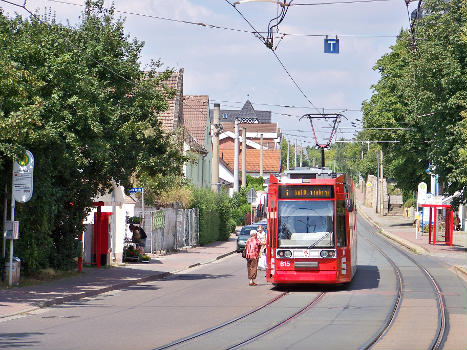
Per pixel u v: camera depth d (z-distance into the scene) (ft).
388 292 82.79
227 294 81.25
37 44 83.56
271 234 84.38
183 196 167.32
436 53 152.35
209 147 266.98
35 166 84.43
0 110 73.56
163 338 48.70
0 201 83.30
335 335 50.44
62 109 84.17
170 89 104.63
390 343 47.21
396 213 371.35
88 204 101.65
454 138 153.99
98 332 51.47
